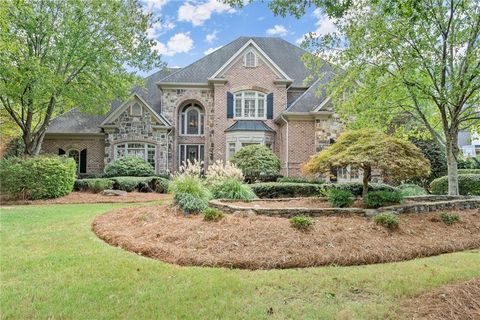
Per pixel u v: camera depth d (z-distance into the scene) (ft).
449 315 11.48
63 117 77.36
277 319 11.23
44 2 54.54
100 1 56.34
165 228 23.68
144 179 59.11
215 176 36.58
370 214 25.43
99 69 59.31
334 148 30.37
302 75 82.28
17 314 11.44
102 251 19.86
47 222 29.35
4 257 18.31
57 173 49.26
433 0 34.78
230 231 21.22
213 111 77.51
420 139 60.90
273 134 75.61
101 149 76.23
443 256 19.39
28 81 52.16
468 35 35.65
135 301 12.61
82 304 12.31
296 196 44.52
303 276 15.55
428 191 56.29
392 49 37.04
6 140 73.56
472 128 45.52
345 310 11.90
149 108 73.05
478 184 48.11
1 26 46.60
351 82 44.14
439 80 37.63
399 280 14.88
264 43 88.58
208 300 12.76
